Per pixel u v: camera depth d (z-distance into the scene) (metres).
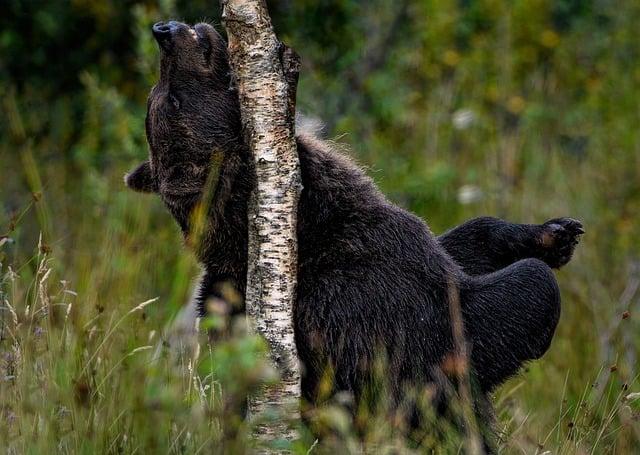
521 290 8.97
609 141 17.81
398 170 16.45
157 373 8.45
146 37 14.96
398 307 8.77
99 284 11.60
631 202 16.25
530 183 16.84
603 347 12.55
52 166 17.00
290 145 8.38
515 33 20.62
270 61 8.33
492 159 17.34
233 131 9.15
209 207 9.06
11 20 17.91
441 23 20.22
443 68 20.19
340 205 8.99
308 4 16.88
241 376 7.45
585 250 15.09
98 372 9.14
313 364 8.82
